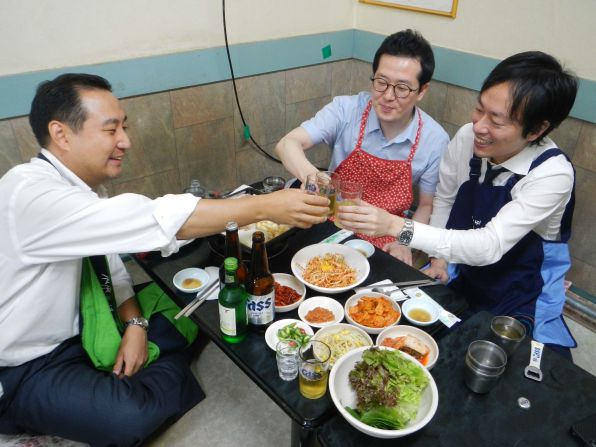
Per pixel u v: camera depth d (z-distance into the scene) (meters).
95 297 1.32
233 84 2.43
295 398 0.95
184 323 1.64
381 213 1.32
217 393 1.71
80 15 1.85
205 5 2.17
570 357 1.42
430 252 1.36
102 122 1.17
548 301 1.48
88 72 1.95
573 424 0.88
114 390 1.32
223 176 2.65
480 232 1.33
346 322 1.18
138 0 1.97
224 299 1.02
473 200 1.53
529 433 0.87
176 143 2.36
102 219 1.11
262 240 1.04
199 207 1.17
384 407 0.87
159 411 1.38
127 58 2.04
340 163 1.98
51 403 1.28
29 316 1.23
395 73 1.62
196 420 1.61
